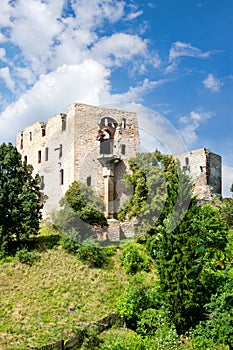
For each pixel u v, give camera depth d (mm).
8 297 22234
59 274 25516
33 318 20250
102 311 21734
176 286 19203
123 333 19141
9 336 18141
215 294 18609
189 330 18312
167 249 20234
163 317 19438
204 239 20094
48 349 16625
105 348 16172
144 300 20797
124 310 20453
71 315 20984
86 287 24328
